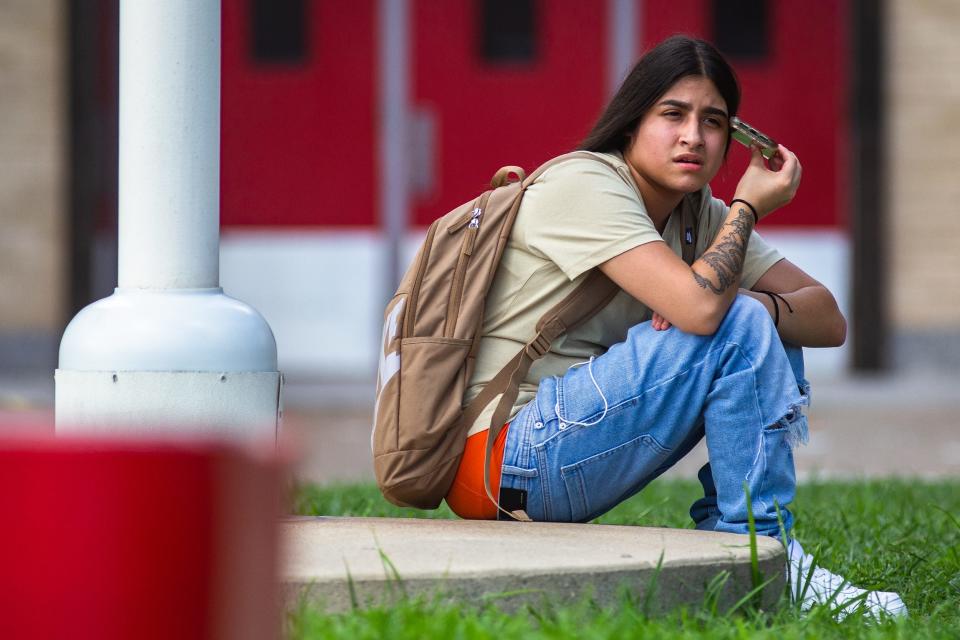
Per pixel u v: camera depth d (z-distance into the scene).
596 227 11.30
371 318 39.94
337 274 39.91
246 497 4.68
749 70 40.19
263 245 39.84
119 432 4.60
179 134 12.17
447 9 39.84
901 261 39.69
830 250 40.28
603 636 8.38
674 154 11.66
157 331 11.79
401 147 39.75
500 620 8.80
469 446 11.35
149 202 12.13
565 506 11.38
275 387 12.29
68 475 4.52
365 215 39.88
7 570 4.53
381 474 11.37
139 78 12.19
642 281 11.11
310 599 9.00
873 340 39.69
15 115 38.69
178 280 12.12
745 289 12.53
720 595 9.80
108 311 11.97
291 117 39.78
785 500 11.05
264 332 12.29
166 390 11.75
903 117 39.56
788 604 10.27
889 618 10.22
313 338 39.94
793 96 40.06
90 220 38.84
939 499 18.72
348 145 39.78
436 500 11.63
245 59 39.72
